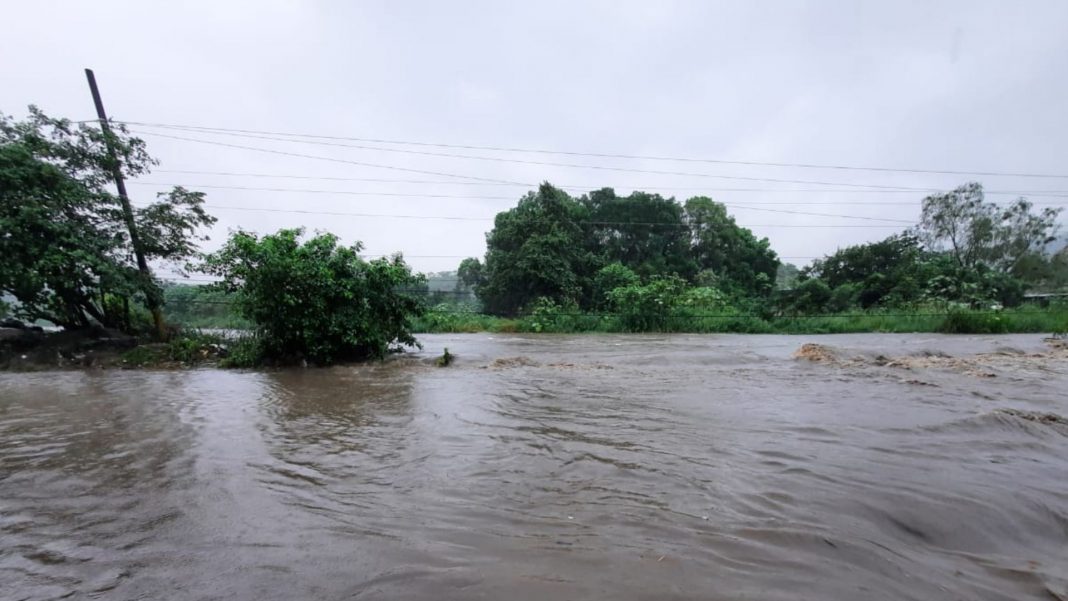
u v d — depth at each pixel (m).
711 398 7.82
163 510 3.78
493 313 32.06
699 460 4.83
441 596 2.60
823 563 2.95
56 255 12.21
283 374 11.26
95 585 2.76
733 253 43.38
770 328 26.05
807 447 5.23
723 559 2.98
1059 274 40.38
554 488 4.16
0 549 3.18
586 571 2.84
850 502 3.81
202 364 12.82
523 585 2.69
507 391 8.62
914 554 3.15
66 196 12.82
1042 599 2.70
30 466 4.82
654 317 26.80
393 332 13.99
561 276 32.03
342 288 12.74
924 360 12.42
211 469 4.72
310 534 3.35
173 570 2.91
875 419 6.40
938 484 4.19
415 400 7.95
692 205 42.53
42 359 12.84
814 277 39.06
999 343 18.00
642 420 6.46
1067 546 3.39
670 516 3.60
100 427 6.37
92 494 4.11
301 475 4.54
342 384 9.70
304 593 2.65
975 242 39.97
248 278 12.17
